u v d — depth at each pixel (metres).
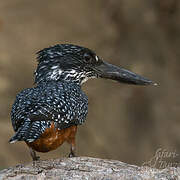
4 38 19.36
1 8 20.31
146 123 18.39
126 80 8.48
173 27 20.98
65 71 7.87
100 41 20.17
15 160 15.88
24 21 20.05
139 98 18.83
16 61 18.77
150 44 20.44
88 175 6.51
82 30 20.33
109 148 17.56
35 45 19.41
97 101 18.42
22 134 6.06
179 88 19.56
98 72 8.27
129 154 17.67
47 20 20.31
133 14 20.95
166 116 18.69
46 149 6.64
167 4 21.31
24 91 6.97
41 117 6.36
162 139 18.08
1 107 17.19
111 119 18.19
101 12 21.03
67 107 6.72
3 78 18.12
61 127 6.61
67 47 7.94
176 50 20.59
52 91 6.89
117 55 19.94
